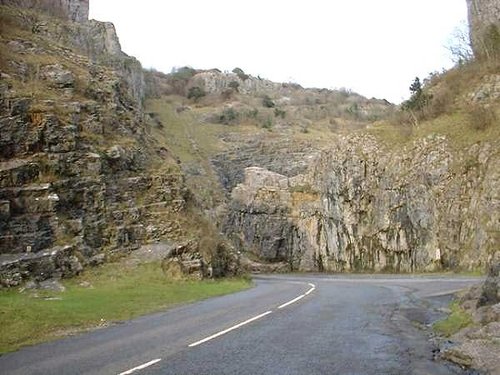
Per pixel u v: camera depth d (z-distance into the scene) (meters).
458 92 61.75
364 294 24.06
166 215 32.59
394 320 14.68
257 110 132.00
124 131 36.19
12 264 22.55
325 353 9.85
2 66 32.94
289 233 71.44
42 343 11.11
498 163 46.75
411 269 54.53
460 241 48.22
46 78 34.19
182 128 101.19
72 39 49.41
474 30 71.94
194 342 10.87
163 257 28.97
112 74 41.53
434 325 13.66
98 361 9.09
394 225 56.81
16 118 29.19
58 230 26.59
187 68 165.00
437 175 52.78
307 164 93.94
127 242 29.64
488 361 8.80
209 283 28.91
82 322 14.14
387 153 60.66
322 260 66.88
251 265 69.75
